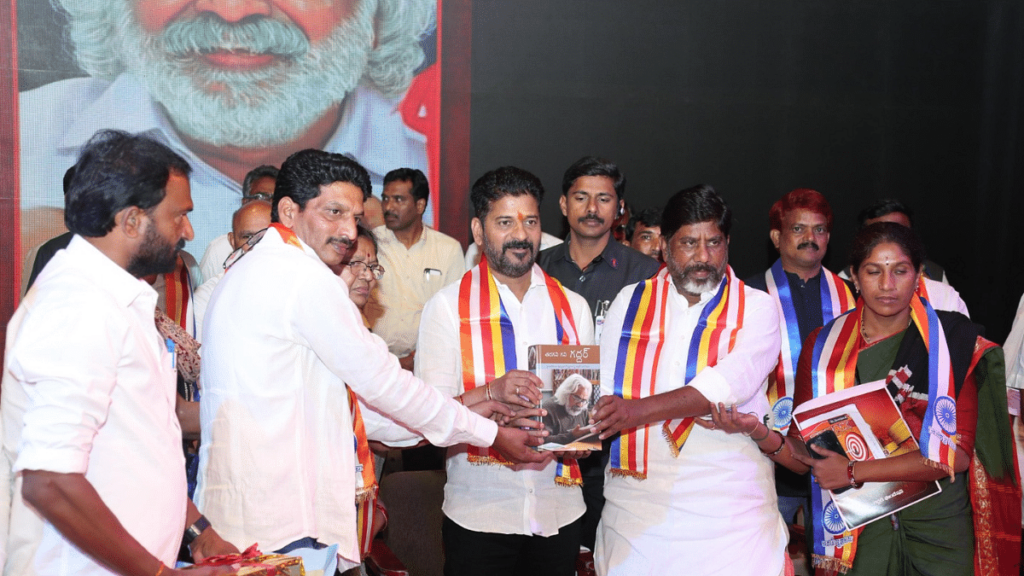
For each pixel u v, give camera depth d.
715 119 5.89
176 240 1.69
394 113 5.49
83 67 5.01
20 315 1.64
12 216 4.94
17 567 1.64
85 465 1.49
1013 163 6.27
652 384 2.56
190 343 2.32
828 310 3.53
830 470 2.42
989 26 6.18
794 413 2.48
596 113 5.73
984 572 2.56
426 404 2.16
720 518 2.44
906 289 2.44
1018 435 3.86
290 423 2.00
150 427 1.67
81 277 1.58
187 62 5.16
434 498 4.79
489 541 2.57
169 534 1.70
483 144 5.61
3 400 1.66
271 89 5.30
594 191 3.60
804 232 3.52
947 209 6.26
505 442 2.34
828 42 6.00
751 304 2.56
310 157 2.15
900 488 2.40
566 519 2.65
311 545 2.04
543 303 2.73
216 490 1.99
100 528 1.49
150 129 5.13
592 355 2.41
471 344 2.64
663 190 5.86
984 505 2.56
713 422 2.44
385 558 3.73
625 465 2.54
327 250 2.14
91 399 1.50
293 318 1.99
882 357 2.54
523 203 2.62
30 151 4.96
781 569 2.50
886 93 6.11
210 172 5.24
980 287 6.35
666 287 2.65
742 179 5.95
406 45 5.48
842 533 2.46
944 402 2.40
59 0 4.95
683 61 5.82
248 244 2.14
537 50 5.63
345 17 5.38
